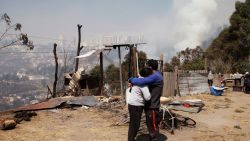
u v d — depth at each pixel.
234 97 20.92
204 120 11.52
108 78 23.41
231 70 44.03
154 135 7.57
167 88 19.42
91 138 8.52
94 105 13.32
